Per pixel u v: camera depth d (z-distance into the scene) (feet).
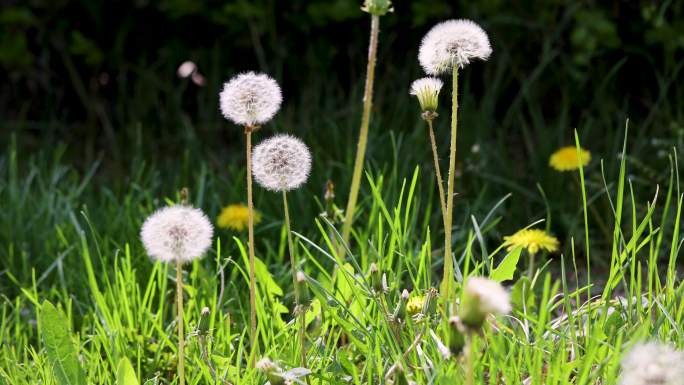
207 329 9.70
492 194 15.81
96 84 21.83
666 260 13.97
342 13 19.80
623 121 17.49
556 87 19.49
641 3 18.80
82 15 21.63
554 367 8.20
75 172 16.74
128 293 11.47
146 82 21.08
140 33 21.50
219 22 20.42
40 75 22.00
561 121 17.01
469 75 19.39
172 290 12.39
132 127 20.39
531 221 15.23
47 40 21.75
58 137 21.49
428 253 9.95
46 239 14.02
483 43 8.61
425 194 15.47
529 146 16.49
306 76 20.68
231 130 20.12
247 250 13.38
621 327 9.16
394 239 10.21
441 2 19.56
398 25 20.16
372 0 10.91
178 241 7.89
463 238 14.19
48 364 9.62
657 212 14.48
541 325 8.46
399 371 7.51
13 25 21.58
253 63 21.11
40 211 14.69
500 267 9.80
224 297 11.80
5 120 22.21
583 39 18.30
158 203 15.88
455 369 8.07
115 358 10.07
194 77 21.33
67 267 13.32
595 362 8.86
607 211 14.98
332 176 16.37
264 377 9.00
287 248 13.96
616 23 18.92
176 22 21.22
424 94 8.81
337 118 18.61
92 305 12.35
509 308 6.40
